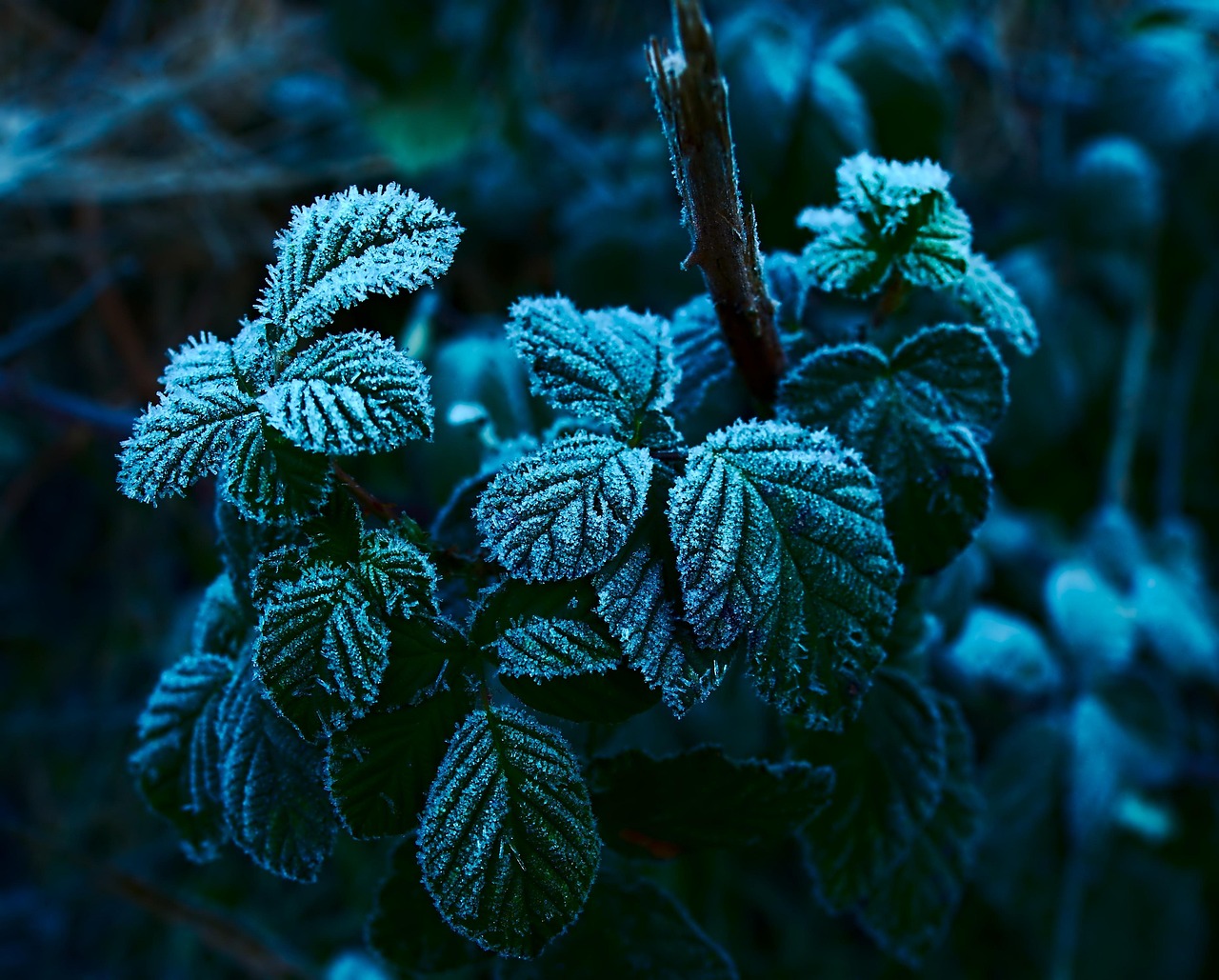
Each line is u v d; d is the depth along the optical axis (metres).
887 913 0.50
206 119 1.18
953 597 0.55
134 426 0.41
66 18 1.18
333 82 1.19
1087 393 1.03
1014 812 0.79
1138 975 0.88
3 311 1.23
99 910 1.19
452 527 0.47
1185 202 1.04
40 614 1.29
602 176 1.09
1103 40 1.17
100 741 1.26
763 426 0.44
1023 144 1.16
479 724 0.42
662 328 0.45
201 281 1.24
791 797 0.45
